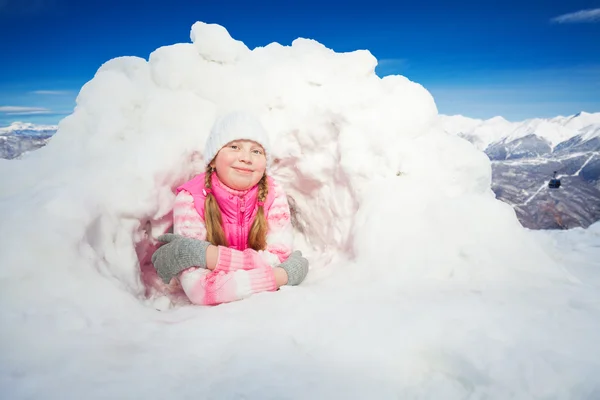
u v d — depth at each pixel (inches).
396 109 114.6
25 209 77.1
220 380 49.0
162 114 113.7
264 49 139.7
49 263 70.5
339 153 110.8
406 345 55.7
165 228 105.2
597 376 48.2
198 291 82.9
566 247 128.3
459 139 118.1
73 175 94.2
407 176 104.3
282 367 51.6
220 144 93.8
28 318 60.9
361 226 96.7
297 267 91.5
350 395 46.1
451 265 85.2
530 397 45.8
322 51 137.4
